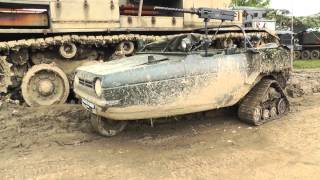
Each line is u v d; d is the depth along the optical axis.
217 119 7.88
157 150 6.23
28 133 7.12
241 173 5.28
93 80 5.99
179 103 6.30
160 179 5.13
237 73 7.10
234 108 7.99
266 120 7.66
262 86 7.70
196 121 7.74
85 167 5.57
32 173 5.39
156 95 6.06
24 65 9.81
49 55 10.01
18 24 9.10
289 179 5.07
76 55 10.27
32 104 9.39
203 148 6.29
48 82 9.54
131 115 6.00
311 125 7.43
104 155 6.04
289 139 6.66
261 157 5.84
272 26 21.11
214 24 11.12
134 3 11.50
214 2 11.59
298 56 28.16
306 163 5.58
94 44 9.95
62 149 6.35
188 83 6.37
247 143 6.51
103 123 6.84
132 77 5.88
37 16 9.26
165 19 10.69
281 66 8.09
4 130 7.24
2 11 8.95
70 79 10.11
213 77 6.70
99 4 9.71
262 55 7.57
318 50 27.89
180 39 6.93
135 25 10.28
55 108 8.77
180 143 6.55
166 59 6.48
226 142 6.57
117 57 10.12
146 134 7.03
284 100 8.12
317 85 12.00
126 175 5.28
